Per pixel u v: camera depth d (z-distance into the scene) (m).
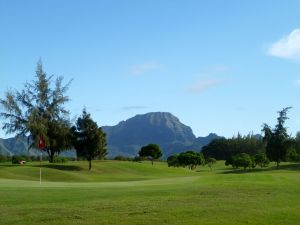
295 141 108.31
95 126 68.75
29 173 54.50
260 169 92.06
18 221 12.83
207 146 162.50
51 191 20.72
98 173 67.69
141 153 96.56
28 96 71.06
